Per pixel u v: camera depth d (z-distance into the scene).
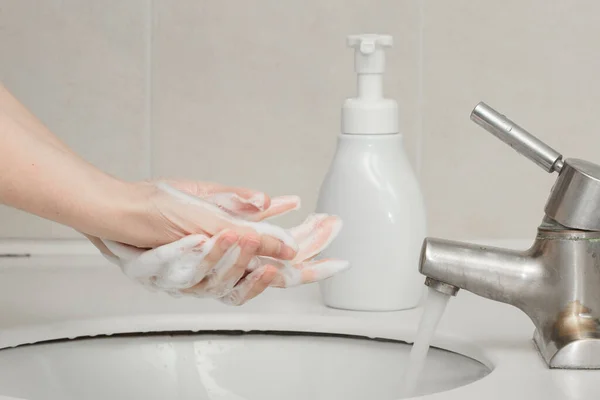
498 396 0.66
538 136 1.24
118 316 0.94
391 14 1.23
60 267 1.21
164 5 1.22
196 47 1.23
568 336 0.74
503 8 1.23
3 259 1.22
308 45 1.23
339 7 1.23
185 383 0.94
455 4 1.23
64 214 0.69
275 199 0.79
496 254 0.76
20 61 1.22
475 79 1.24
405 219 0.94
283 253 0.73
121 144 1.23
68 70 1.22
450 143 1.25
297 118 1.24
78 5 1.22
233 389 0.94
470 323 0.90
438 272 0.76
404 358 0.91
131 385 0.93
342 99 1.23
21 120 0.76
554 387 0.68
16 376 0.87
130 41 1.22
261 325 0.95
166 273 0.72
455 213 1.25
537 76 1.24
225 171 1.24
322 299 0.99
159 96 1.23
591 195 0.73
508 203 1.25
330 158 1.24
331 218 0.80
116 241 0.73
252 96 1.23
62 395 0.89
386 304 0.95
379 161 0.94
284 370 0.95
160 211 0.70
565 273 0.75
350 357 0.94
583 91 1.24
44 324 0.91
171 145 1.24
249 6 1.22
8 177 0.68
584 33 1.23
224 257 0.71
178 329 0.95
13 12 1.21
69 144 1.23
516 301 0.76
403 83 1.24
